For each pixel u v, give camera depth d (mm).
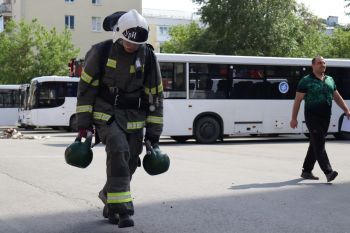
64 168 11391
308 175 9875
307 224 6219
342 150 16375
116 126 5340
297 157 14234
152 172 5648
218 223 6223
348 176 10289
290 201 7645
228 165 12203
